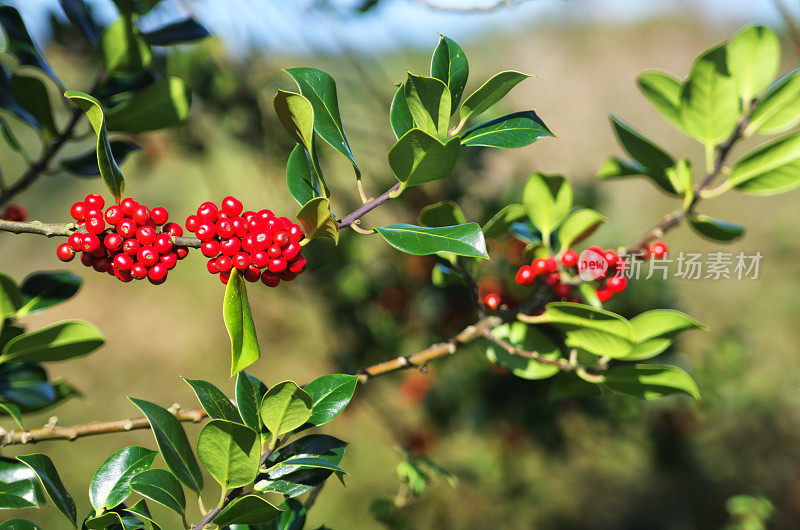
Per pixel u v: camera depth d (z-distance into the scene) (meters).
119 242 0.69
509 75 0.71
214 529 0.72
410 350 1.53
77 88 1.47
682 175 0.82
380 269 1.46
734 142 0.82
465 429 1.66
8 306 0.78
